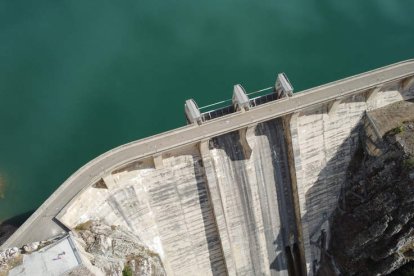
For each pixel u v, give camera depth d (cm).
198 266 8594
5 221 8131
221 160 8044
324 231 9444
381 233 8794
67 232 6369
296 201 8812
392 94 8769
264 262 9175
